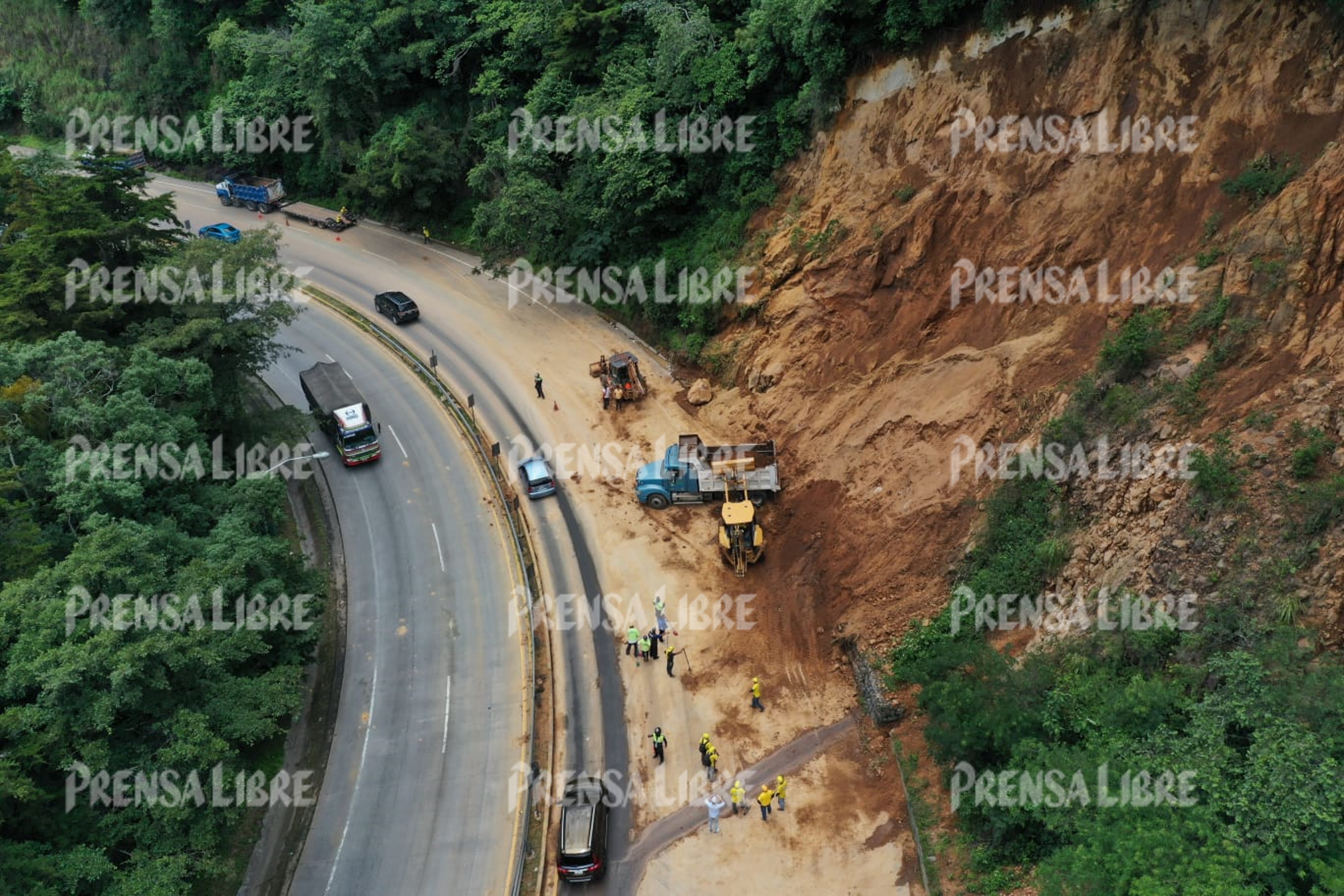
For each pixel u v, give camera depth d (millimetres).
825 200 47781
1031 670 28672
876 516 38719
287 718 37594
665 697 36719
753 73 50219
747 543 40812
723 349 51375
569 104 61375
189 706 30547
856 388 43250
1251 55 33688
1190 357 30719
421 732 36594
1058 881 23875
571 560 43406
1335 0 31359
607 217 56469
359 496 48594
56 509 35000
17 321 41500
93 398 38469
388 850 32531
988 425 36625
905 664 33938
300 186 80188
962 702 28391
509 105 68125
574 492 47125
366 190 72750
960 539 35469
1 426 35500
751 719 35438
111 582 29312
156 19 85062
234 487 40000
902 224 43344
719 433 48438
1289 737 22672
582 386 54281
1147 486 29438
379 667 39531
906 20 43094
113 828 28500
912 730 33094
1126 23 37062
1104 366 32719
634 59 58844
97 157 52219
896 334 43031
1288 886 21469
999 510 33938
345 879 31734
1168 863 21969
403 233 73250
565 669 38438
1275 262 29516
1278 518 26141
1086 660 28312
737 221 52219
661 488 44844
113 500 34188
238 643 32906
